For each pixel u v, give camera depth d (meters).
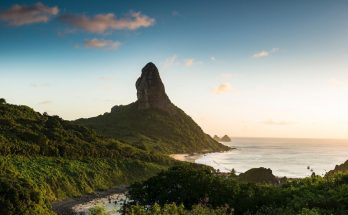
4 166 107.19
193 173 60.44
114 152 175.00
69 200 115.12
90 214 27.84
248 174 140.25
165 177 60.66
